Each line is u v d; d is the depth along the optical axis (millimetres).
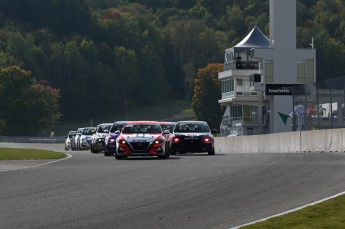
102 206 50688
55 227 42312
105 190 60188
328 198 50969
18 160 114312
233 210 47469
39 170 84312
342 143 119312
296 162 86375
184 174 72562
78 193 58594
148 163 93250
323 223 40906
